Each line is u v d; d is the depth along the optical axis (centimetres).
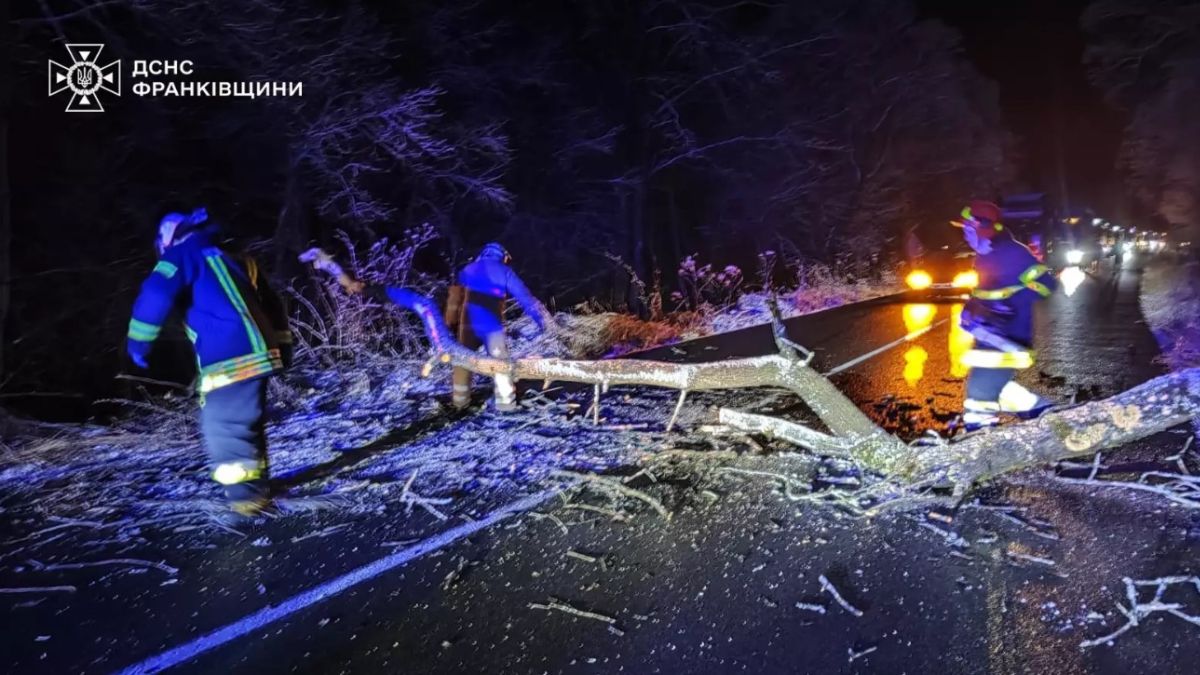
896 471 446
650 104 2031
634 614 332
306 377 821
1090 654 293
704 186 2286
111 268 1270
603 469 505
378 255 1220
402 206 1582
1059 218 2350
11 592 369
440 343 576
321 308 1107
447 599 350
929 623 317
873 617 323
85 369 1258
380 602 349
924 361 881
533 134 1800
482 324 648
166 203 1334
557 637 317
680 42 1970
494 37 1620
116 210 1294
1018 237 2150
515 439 577
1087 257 2481
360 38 1273
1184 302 1332
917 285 2042
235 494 437
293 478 508
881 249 2597
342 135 1329
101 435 615
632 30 1919
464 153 1564
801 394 478
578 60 1855
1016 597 333
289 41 1218
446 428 614
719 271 2308
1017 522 400
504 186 1719
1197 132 1894
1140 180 2209
